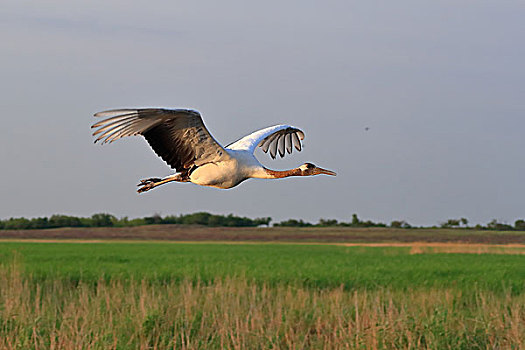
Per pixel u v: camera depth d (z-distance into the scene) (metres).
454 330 13.97
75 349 12.30
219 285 17.86
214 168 10.45
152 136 9.68
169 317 14.53
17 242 73.44
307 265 34.41
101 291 18.98
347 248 62.56
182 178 10.37
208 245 68.69
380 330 12.87
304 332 14.55
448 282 24.98
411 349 12.69
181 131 9.80
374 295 18.38
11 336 12.92
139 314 14.44
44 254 44.53
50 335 12.85
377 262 38.03
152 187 10.44
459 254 49.97
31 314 14.52
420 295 18.72
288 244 76.19
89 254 45.06
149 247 59.81
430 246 70.12
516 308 15.16
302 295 17.61
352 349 12.47
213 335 13.60
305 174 12.02
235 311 14.71
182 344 12.99
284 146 12.38
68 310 15.02
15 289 18.28
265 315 15.01
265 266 33.25
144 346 12.75
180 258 41.00
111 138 9.14
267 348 12.91
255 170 10.97
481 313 15.37
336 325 14.03
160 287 22.14
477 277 27.48
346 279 25.66
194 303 15.77
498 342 13.26
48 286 21.23
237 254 47.66
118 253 47.09
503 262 38.47
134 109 9.09
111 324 13.66
